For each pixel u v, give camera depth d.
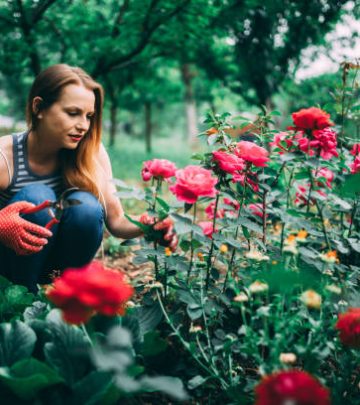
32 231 1.92
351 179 1.71
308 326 1.59
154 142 29.00
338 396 1.54
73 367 1.53
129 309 1.86
